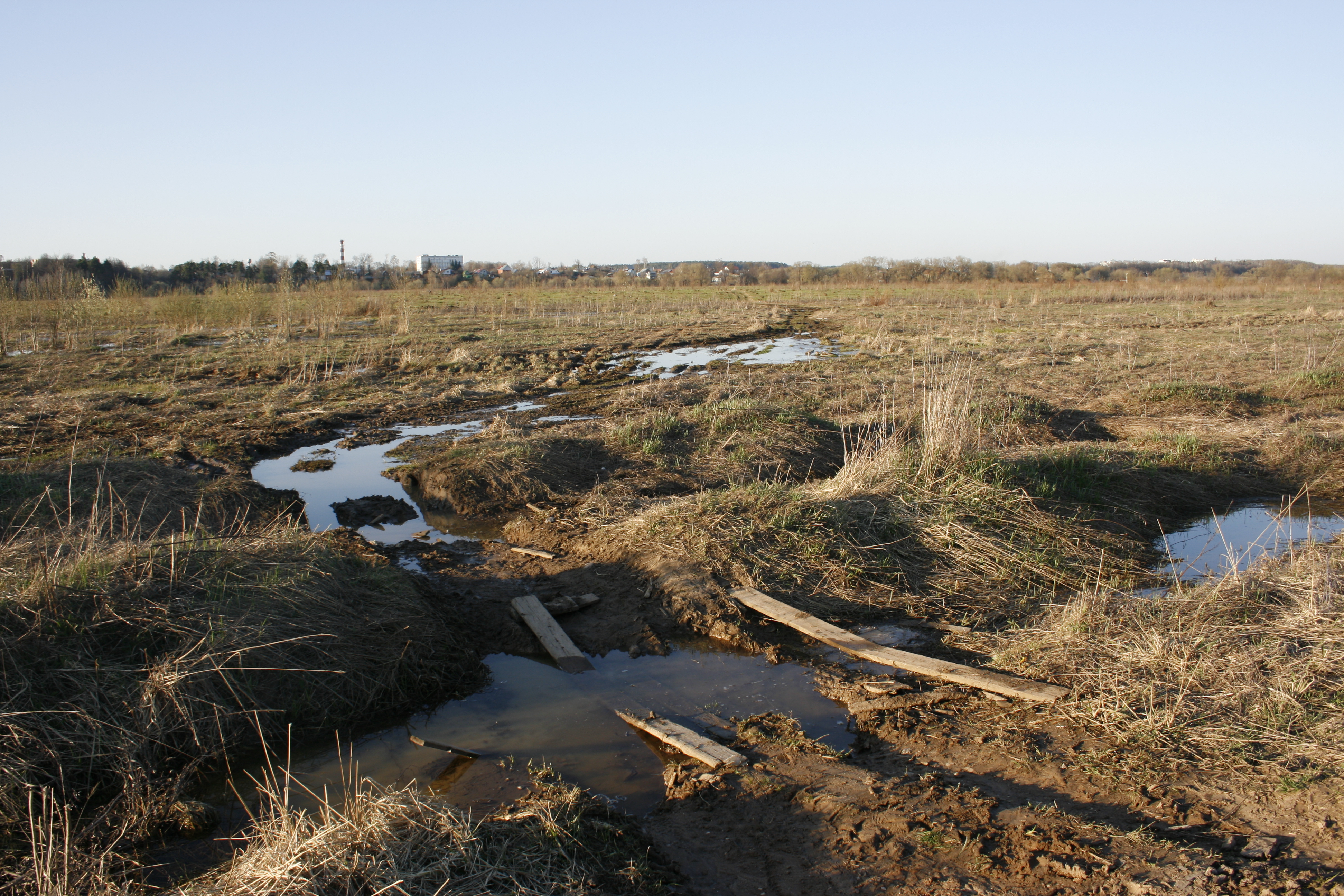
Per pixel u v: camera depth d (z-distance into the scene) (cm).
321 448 1195
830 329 3053
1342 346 2045
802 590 633
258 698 459
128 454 1042
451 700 507
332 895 291
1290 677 422
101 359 1966
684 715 482
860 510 732
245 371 1819
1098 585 594
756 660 548
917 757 425
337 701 478
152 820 378
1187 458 1016
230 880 304
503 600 647
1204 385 1420
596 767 434
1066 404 1415
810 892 326
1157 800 366
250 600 514
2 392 1522
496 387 1672
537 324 3130
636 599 632
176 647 460
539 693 513
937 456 819
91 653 441
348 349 2245
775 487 768
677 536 696
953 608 618
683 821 381
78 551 526
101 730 405
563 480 928
